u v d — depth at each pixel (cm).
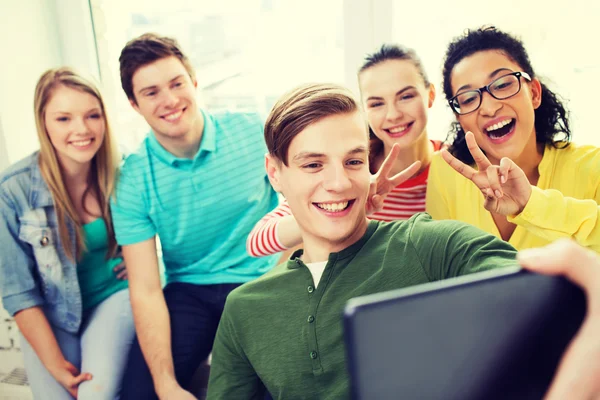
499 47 123
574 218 101
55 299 159
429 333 30
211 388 92
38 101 149
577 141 146
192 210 155
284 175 85
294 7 165
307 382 80
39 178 154
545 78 132
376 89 134
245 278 159
